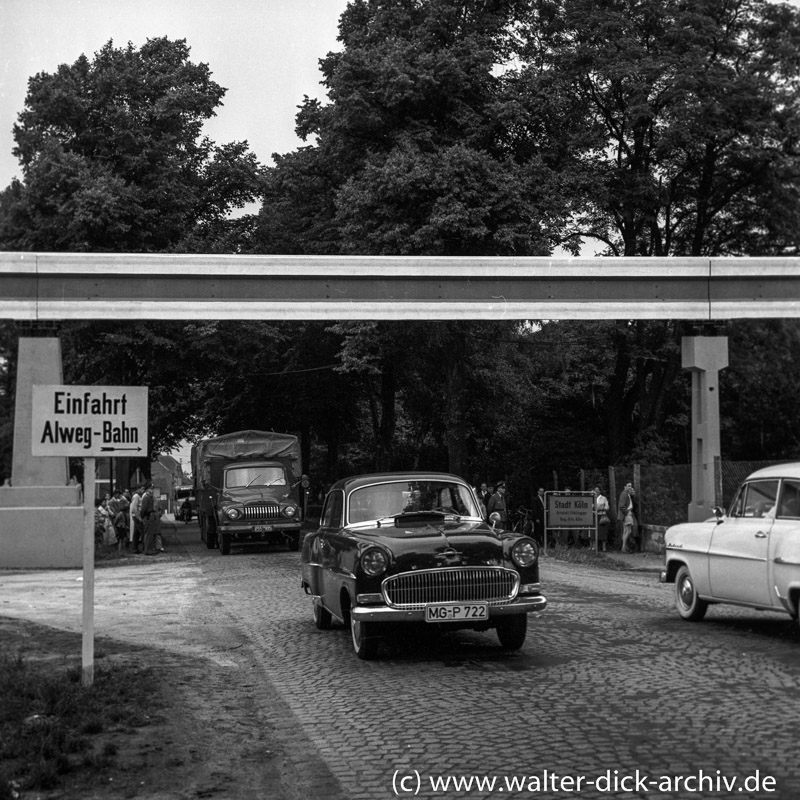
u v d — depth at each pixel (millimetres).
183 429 52188
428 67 35312
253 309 26938
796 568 10906
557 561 25266
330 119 38750
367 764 6621
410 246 33656
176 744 7129
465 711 7992
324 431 53750
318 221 43281
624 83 35406
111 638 12586
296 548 30266
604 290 27891
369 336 35688
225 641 12445
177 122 40312
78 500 26172
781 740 6777
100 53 40812
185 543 37156
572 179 35250
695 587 12812
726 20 37062
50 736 6816
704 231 40031
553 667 9789
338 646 11711
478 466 45969
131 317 26438
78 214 36219
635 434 42062
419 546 10273
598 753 6586
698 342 27312
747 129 35125
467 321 37125
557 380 45406
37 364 26062
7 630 13086
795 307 28156
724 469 26547
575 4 37062
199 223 43031
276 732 7641
